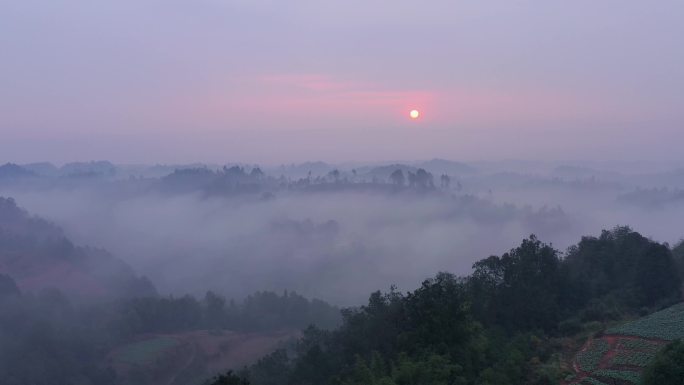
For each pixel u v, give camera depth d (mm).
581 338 44438
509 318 48469
